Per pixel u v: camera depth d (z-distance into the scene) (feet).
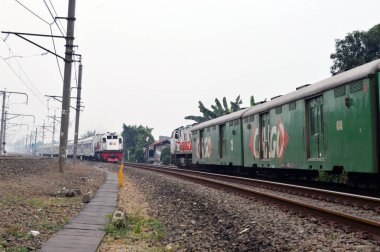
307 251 20.18
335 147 43.19
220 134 86.48
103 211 35.06
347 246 20.43
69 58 73.67
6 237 23.07
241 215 30.73
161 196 48.39
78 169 98.58
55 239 24.06
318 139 47.75
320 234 23.40
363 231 22.90
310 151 50.01
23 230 25.29
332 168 44.01
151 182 66.80
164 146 199.00
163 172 89.51
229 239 24.95
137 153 222.07
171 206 40.27
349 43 92.58
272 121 61.05
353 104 39.65
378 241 20.85
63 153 74.18
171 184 58.85
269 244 22.13
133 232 28.53
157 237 26.96
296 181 63.05
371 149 36.70
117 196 47.03
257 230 25.25
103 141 174.19
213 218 31.45
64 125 73.92
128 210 37.58
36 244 22.56
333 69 94.43
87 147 206.28
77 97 126.00
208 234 26.78
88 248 22.12
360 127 38.42
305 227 25.35
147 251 23.35
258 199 38.60
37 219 29.07
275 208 33.53
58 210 34.17
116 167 122.72
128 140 241.55
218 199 40.37
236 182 62.85
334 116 43.34
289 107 55.01
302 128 51.31
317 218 27.55
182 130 129.39
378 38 89.40
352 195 34.22
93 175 81.10
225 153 82.99
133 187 61.67
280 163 58.03
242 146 74.49
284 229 25.07
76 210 35.27
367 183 40.81
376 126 36.65
